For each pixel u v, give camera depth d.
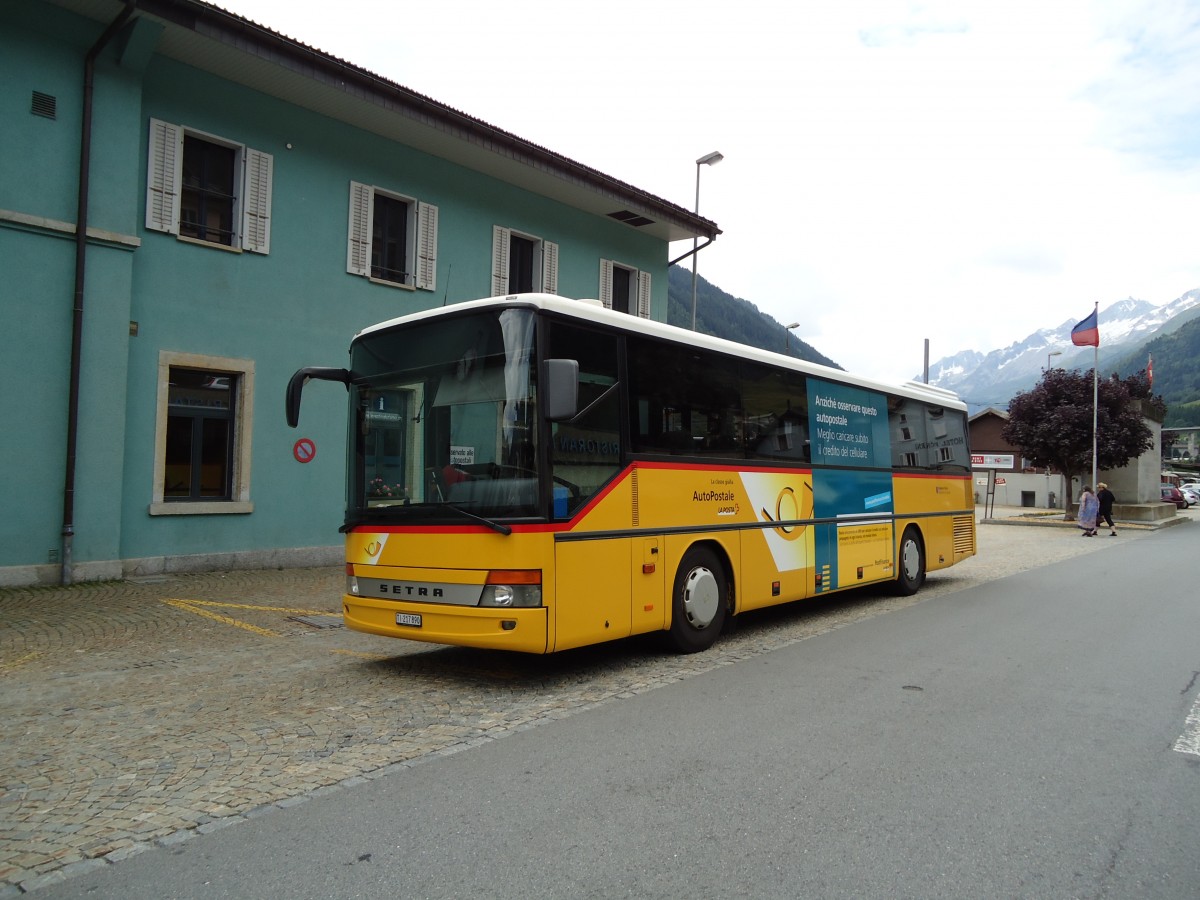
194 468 12.89
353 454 7.34
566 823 3.95
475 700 6.23
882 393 11.73
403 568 6.73
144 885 3.38
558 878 3.40
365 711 5.93
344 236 14.73
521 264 18.59
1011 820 4.01
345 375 7.55
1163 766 4.80
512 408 6.41
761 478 8.95
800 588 9.52
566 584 6.45
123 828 3.95
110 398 11.55
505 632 6.17
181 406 12.77
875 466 11.38
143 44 11.59
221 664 7.40
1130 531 29.89
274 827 3.94
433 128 15.06
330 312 14.48
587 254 19.95
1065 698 6.30
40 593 10.47
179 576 12.23
